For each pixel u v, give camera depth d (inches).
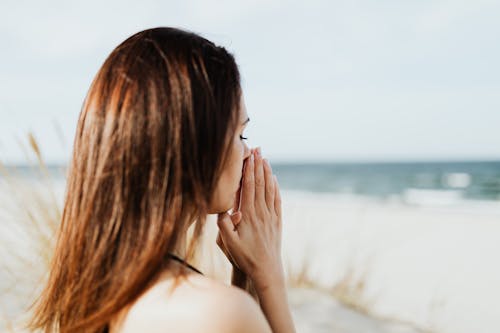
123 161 26.6
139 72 27.6
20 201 86.4
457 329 141.9
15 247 86.4
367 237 291.9
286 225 296.0
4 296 78.6
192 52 28.0
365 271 160.9
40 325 32.8
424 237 301.0
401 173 1460.4
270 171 40.6
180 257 28.6
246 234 37.8
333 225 332.5
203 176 27.1
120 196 26.5
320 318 122.9
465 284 197.3
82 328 27.0
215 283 25.3
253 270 37.4
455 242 282.5
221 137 27.9
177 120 26.3
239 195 39.3
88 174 27.9
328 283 158.9
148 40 28.9
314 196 817.5
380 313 139.6
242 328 23.1
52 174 94.9
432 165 2054.6
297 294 140.8
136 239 26.1
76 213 28.6
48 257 79.6
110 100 27.9
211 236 92.3
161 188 26.1
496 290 187.2
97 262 26.7
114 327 26.6
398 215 395.5
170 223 25.9
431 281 200.4
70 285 28.3
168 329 23.8
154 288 25.7
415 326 135.6
